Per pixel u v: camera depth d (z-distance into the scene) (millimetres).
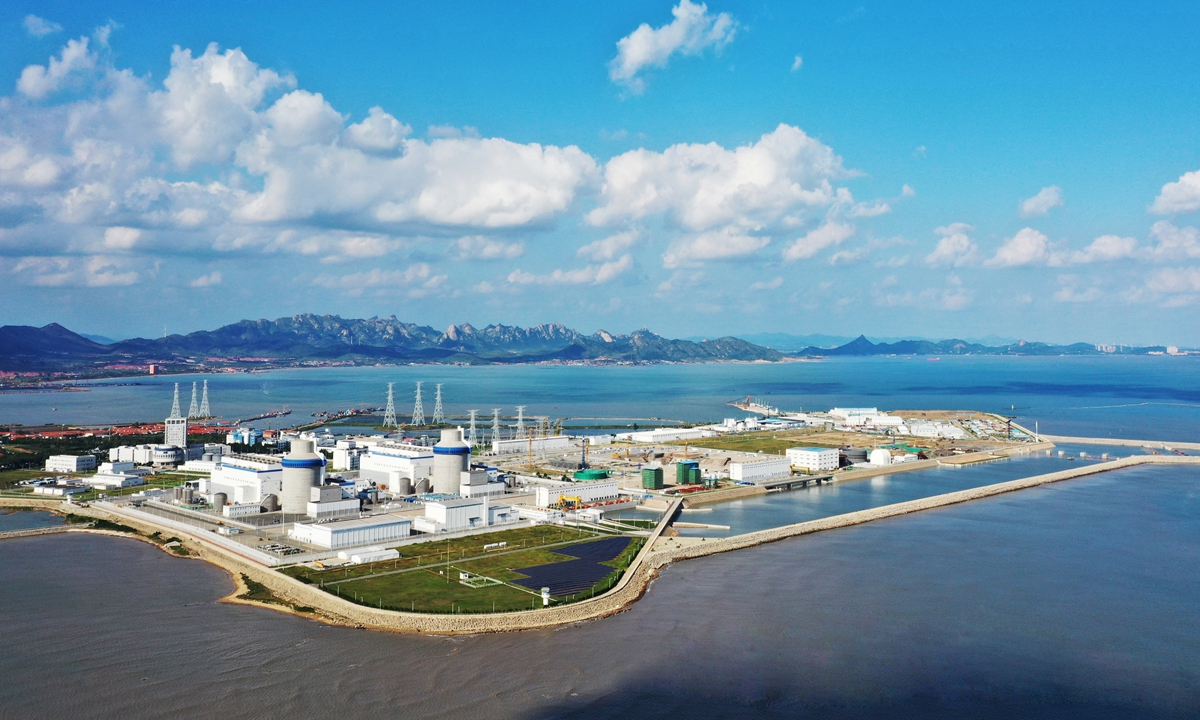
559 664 146000
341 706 128500
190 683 135500
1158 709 134875
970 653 155375
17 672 139000
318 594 178250
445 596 177625
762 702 134250
